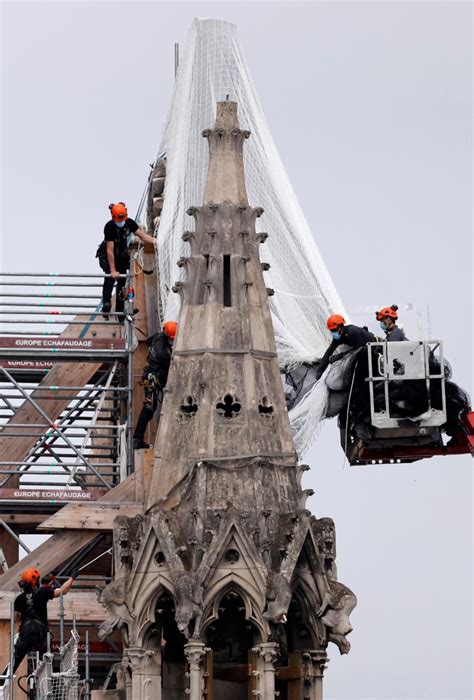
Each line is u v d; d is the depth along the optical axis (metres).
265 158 108.06
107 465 116.38
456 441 106.75
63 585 103.50
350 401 103.56
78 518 108.12
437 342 103.38
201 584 90.56
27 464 115.81
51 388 116.81
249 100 109.44
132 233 117.06
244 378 94.62
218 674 91.94
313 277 106.69
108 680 102.31
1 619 107.00
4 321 117.94
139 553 92.19
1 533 123.19
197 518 92.12
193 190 110.06
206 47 110.31
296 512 92.19
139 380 116.19
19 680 103.94
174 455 93.94
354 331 103.12
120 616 92.06
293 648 92.56
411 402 103.12
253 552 91.19
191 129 110.25
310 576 92.19
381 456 107.06
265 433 94.00
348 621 91.88
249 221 97.25
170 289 109.75
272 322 97.12
